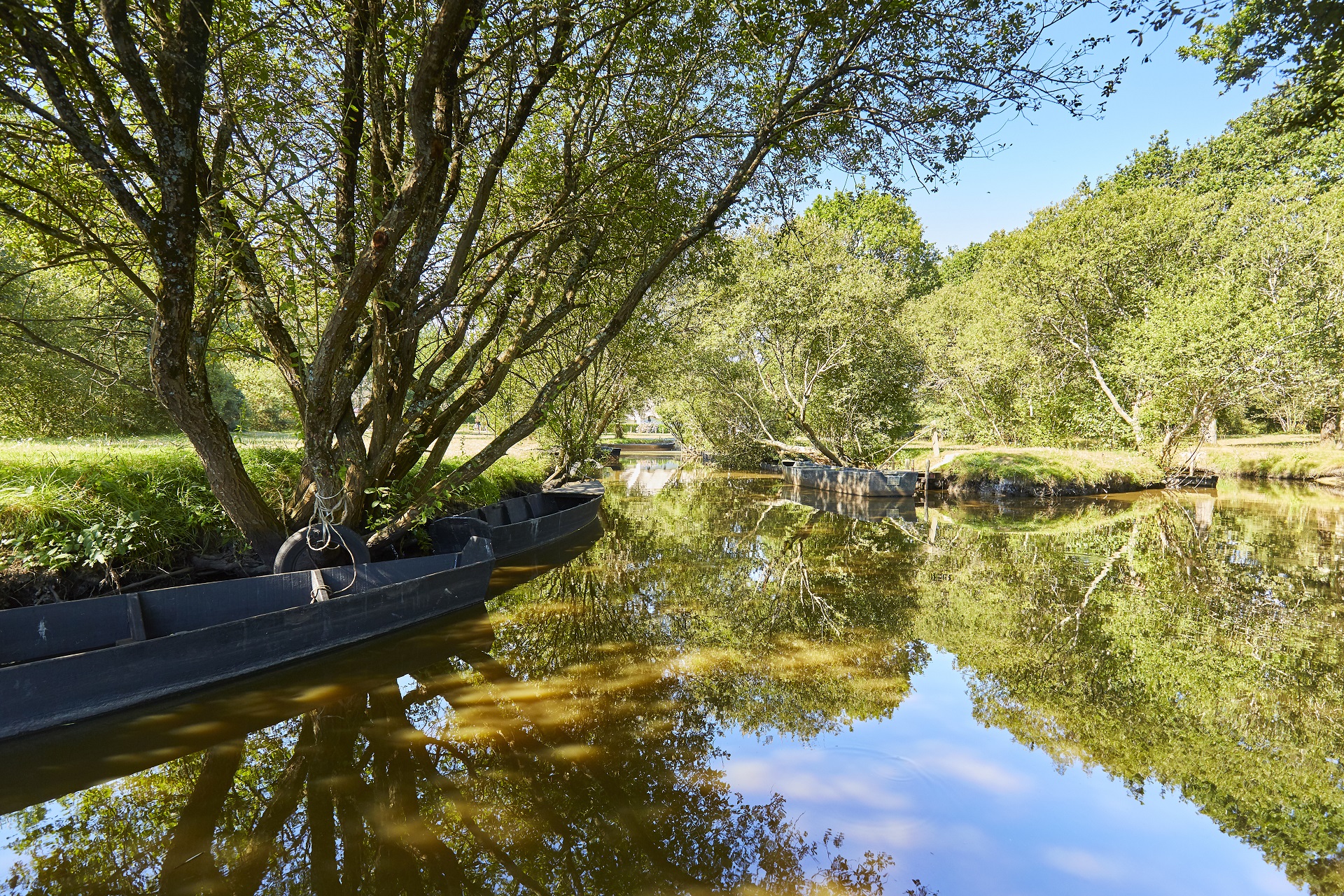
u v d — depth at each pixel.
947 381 27.56
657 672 5.68
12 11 3.98
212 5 4.81
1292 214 22.52
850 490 20.23
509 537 10.08
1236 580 9.16
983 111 6.80
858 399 22.44
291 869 3.04
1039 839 3.39
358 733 4.41
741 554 11.18
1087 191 23.08
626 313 8.21
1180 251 22.36
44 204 5.94
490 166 7.02
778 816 3.59
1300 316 18.89
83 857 3.09
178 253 4.82
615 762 4.12
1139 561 10.48
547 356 14.98
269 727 4.46
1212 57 7.43
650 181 8.19
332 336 5.98
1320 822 3.53
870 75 7.14
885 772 4.06
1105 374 23.83
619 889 2.96
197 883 2.92
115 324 7.57
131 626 4.87
